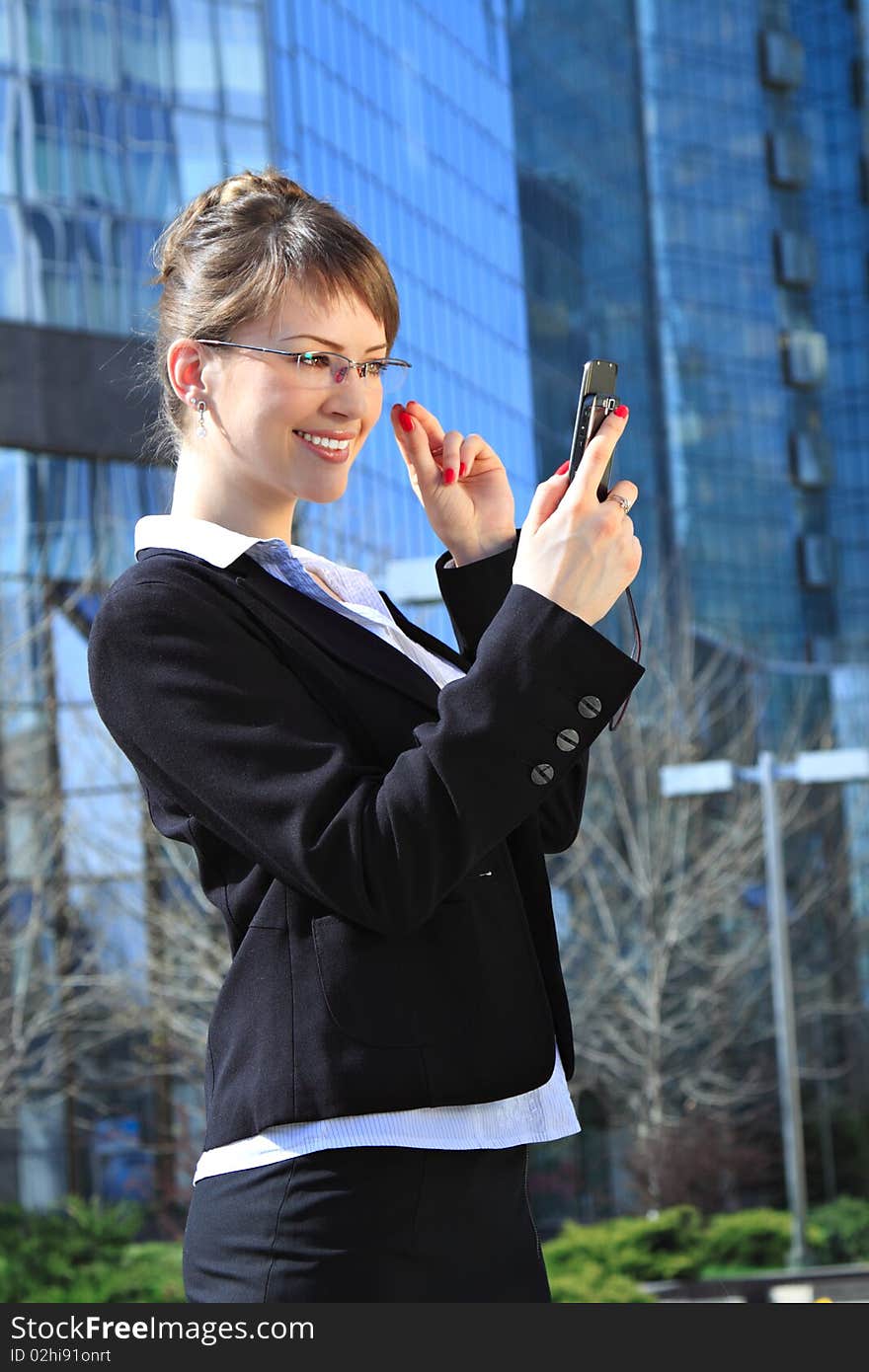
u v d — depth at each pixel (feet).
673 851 89.66
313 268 5.32
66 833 73.15
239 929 5.18
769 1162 96.43
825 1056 117.70
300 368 5.32
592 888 87.61
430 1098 4.86
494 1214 5.06
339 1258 4.81
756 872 103.14
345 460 5.45
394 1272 4.84
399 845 4.73
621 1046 87.45
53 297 91.45
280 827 4.85
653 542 162.91
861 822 117.08
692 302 177.06
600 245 167.32
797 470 180.65
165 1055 79.05
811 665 152.35
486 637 4.93
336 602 5.47
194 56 100.32
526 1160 5.32
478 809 4.77
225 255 5.41
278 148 103.71
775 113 189.78
